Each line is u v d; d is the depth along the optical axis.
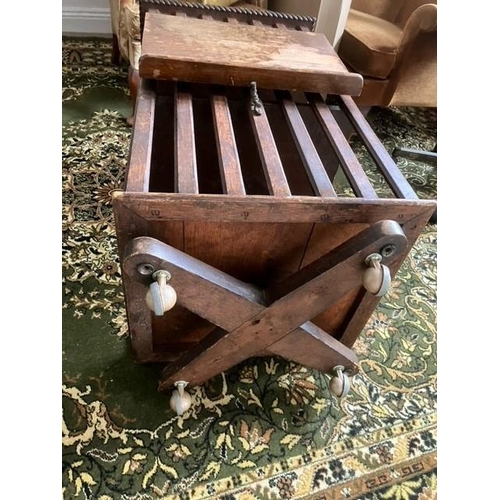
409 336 1.07
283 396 0.90
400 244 0.62
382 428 0.88
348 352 0.85
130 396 0.86
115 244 1.15
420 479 0.82
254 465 0.80
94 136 1.49
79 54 1.91
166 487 0.76
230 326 0.71
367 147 0.80
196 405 0.87
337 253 0.64
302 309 0.70
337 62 0.90
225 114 0.78
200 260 0.69
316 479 0.79
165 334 0.85
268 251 0.71
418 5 1.66
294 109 0.84
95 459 0.77
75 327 0.96
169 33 0.87
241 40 0.91
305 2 1.39
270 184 0.65
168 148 0.96
